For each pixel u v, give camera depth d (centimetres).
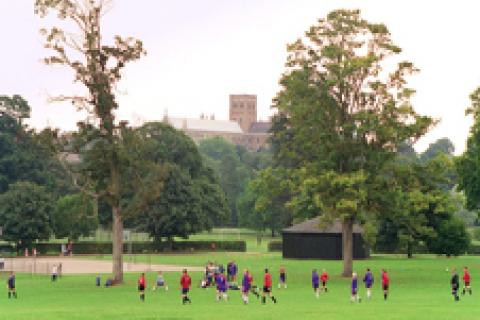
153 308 6359
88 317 5569
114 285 9025
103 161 9256
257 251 17975
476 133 12050
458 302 6769
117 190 9275
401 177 10175
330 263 12900
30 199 16100
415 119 9838
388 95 9938
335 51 9806
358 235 13938
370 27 10062
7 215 15925
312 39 10231
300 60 10200
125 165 9312
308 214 13350
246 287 6706
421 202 9931
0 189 19725
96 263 13412
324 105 9994
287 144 10769
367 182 9912
